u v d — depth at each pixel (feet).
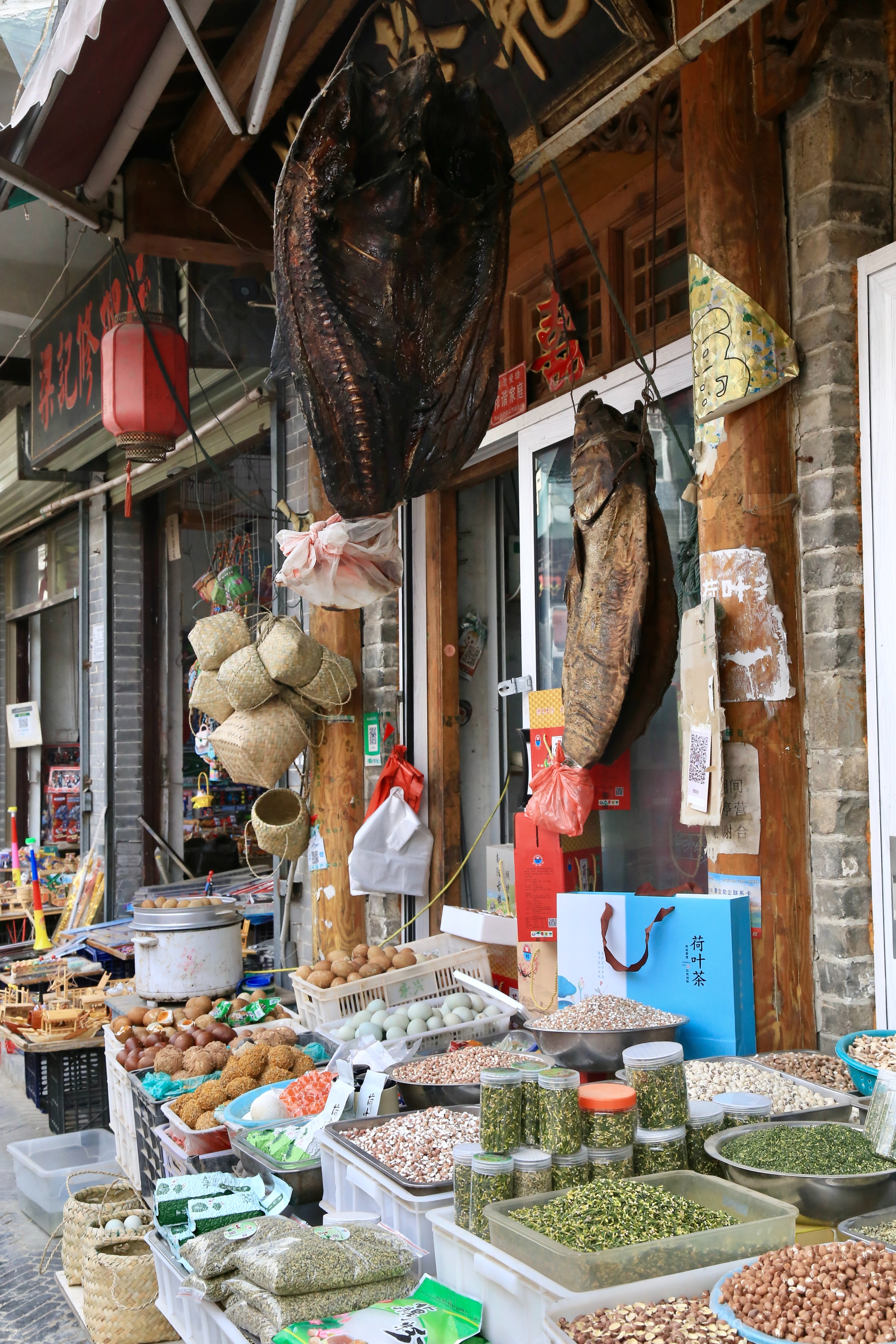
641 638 10.36
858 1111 7.59
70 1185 14.05
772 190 9.67
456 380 8.59
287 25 8.22
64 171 14.60
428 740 17.75
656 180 11.44
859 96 9.48
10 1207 14.87
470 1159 7.14
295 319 8.20
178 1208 9.22
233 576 22.44
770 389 9.45
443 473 8.90
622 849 13.33
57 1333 11.21
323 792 18.29
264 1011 15.81
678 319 12.42
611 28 10.71
